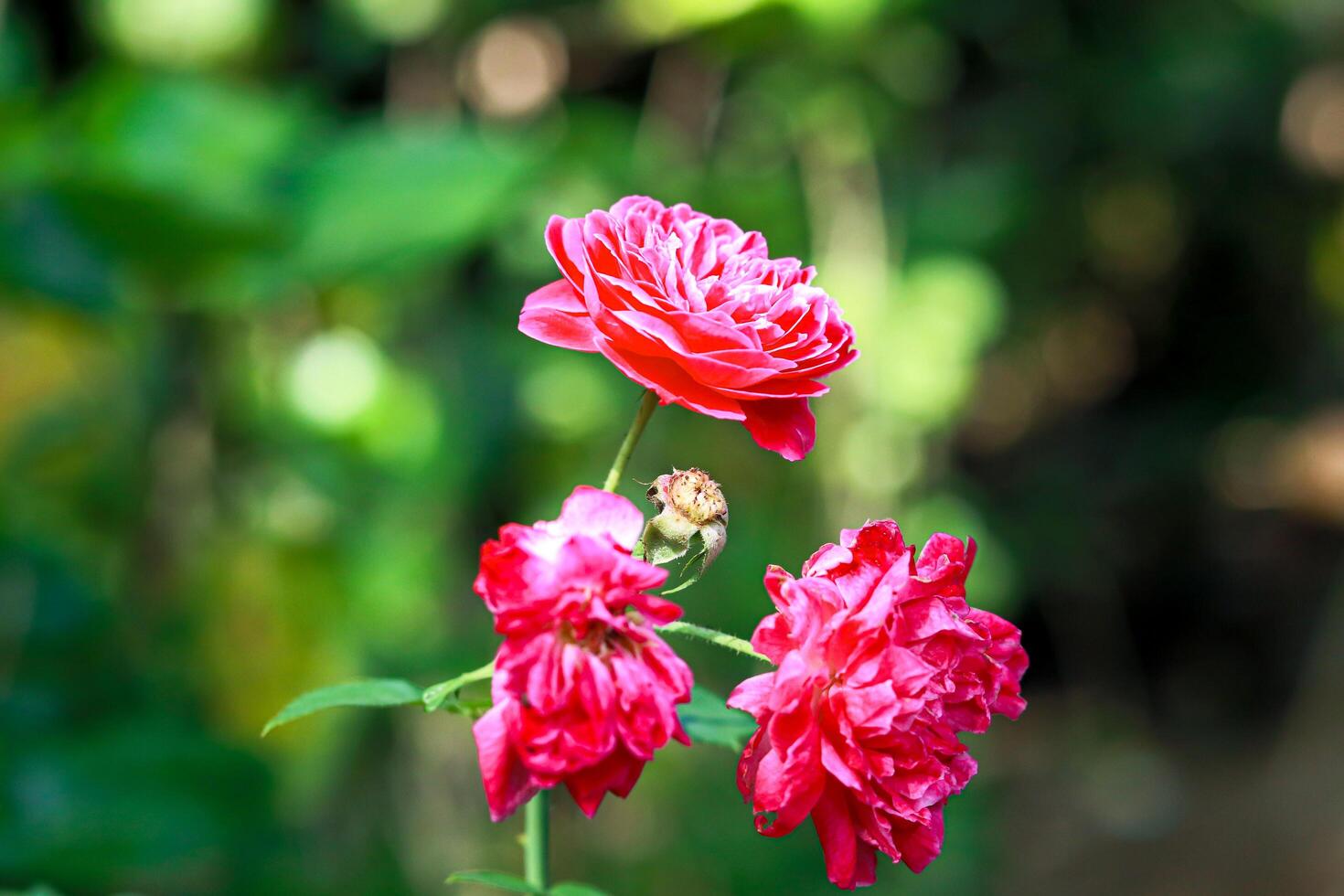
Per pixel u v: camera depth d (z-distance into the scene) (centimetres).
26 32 103
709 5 112
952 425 145
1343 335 201
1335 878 154
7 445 102
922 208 139
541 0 133
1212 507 199
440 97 134
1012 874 159
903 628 51
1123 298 191
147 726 90
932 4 128
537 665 49
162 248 91
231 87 105
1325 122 181
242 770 89
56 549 96
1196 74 167
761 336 52
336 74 133
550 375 128
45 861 80
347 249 96
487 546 49
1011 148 160
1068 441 190
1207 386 201
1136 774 180
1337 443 204
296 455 106
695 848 126
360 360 107
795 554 129
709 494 53
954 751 51
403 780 118
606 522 50
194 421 107
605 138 128
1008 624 52
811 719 50
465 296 130
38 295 92
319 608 106
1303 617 196
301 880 103
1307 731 177
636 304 52
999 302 143
